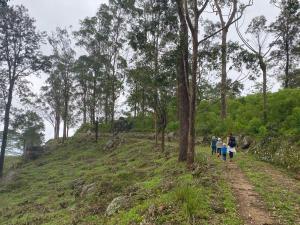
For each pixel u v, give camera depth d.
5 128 43.97
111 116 51.16
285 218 11.09
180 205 11.47
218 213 11.23
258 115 36.50
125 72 48.56
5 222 21.11
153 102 33.00
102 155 43.91
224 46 23.36
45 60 45.34
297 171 19.75
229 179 16.92
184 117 24.14
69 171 37.09
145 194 15.05
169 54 23.59
